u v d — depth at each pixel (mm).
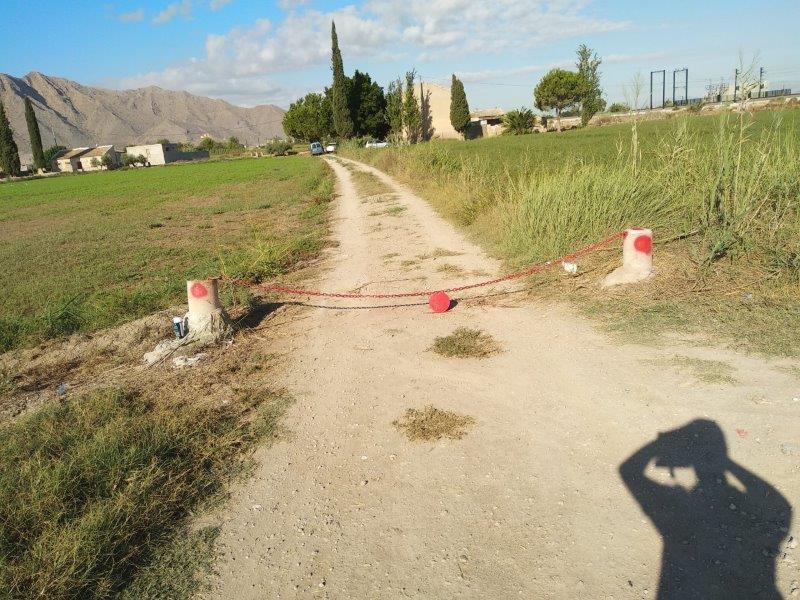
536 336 6496
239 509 3973
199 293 7246
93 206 33156
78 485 4055
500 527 3531
